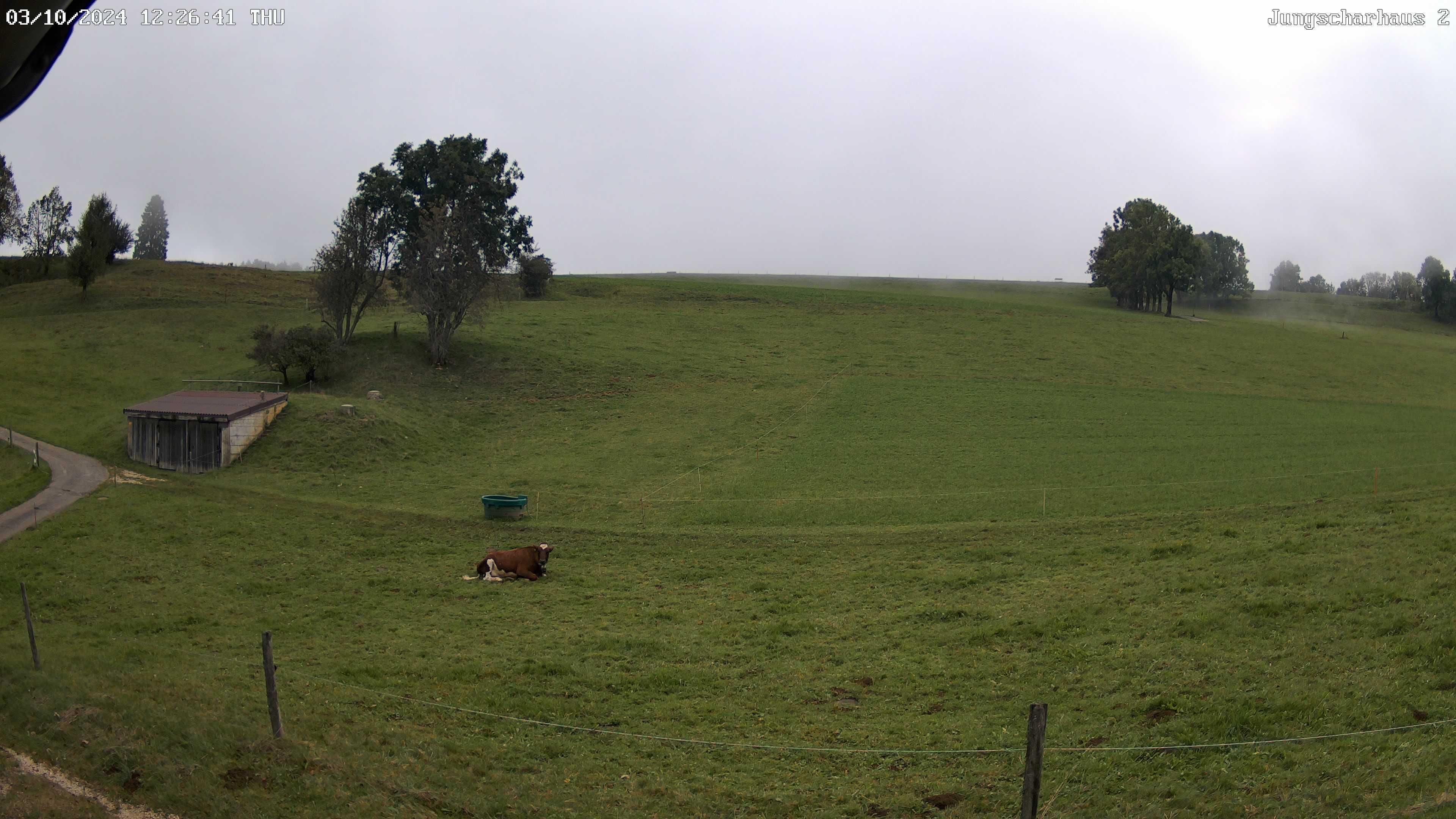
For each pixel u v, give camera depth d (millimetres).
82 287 107500
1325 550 28922
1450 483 46719
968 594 29969
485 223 94375
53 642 25047
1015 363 87250
